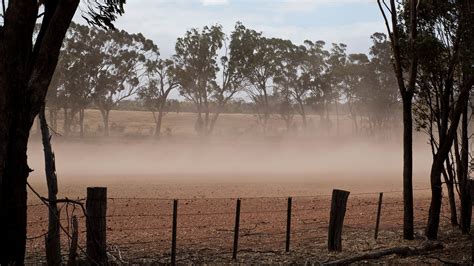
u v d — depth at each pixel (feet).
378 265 37.27
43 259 38.40
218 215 66.08
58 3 31.37
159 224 58.18
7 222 30.42
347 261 37.73
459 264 36.91
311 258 39.45
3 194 30.25
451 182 57.77
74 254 31.19
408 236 49.01
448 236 51.16
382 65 290.35
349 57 303.89
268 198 87.51
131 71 265.95
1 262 30.19
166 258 38.91
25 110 30.96
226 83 283.38
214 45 279.08
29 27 30.89
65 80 245.04
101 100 264.31
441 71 52.11
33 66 31.50
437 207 49.11
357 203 81.46
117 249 40.73
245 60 276.41
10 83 30.40
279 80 295.48
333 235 42.93
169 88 276.82
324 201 84.53
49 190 33.60
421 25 54.39
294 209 72.95
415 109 55.88
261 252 41.96
